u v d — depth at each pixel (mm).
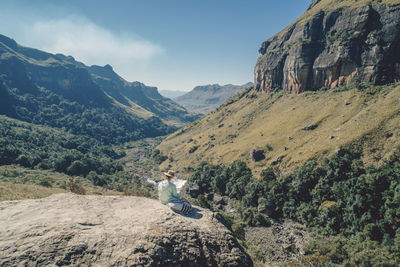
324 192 68688
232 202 94562
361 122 86875
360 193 57688
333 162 72375
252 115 174750
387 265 39594
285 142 111188
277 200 77375
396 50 116500
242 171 103375
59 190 43969
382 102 91250
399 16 117125
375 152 73125
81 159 146750
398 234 47000
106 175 134625
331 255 46625
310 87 160125
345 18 145125
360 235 52312
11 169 115250
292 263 46719
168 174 7898
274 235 62781
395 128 75750
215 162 131250
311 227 64750
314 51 159250
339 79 139875
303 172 78438
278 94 182125
